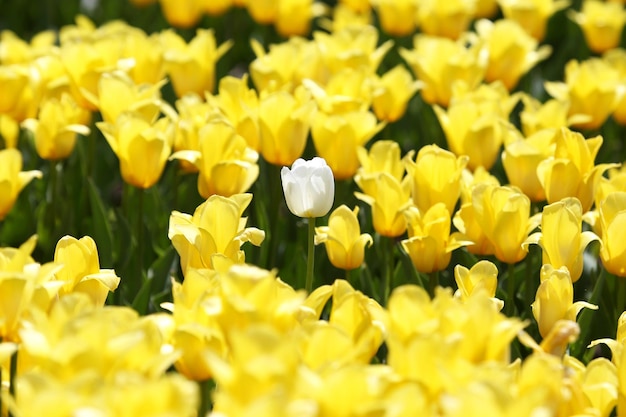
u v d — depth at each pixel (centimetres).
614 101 764
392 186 566
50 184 745
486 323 370
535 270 629
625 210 521
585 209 593
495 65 828
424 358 350
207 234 484
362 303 422
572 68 802
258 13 998
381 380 351
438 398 355
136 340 346
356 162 654
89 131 679
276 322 382
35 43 866
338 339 371
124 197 688
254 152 612
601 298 603
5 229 717
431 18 928
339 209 540
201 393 414
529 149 604
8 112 732
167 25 1123
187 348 398
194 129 626
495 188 529
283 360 327
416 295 379
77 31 838
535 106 754
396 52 1034
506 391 324
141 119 595
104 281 468
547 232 510
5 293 406
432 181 569
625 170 632
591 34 970
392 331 382
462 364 353
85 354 338
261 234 509
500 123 655
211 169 593
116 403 314
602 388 407
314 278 632
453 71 770
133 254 643
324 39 798
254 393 321
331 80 718
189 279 424
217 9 1026
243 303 368
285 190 527
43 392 305
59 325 368
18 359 421
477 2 1048
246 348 326
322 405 323
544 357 379
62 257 464
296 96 673
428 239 541
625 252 527
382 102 751
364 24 980
